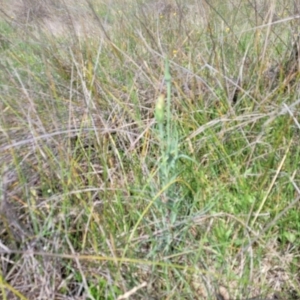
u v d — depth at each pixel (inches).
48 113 47.6
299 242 37.2
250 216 37.9
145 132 47.4
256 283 34.0
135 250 35.0
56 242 33.7
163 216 36.7
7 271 34.4
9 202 36.7
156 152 46.1
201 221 37.5
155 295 32.8
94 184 43.0
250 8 68.5
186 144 45.7
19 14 78.5
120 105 51.4
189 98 52.1
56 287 33.4
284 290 34.5
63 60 62.9
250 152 44.3
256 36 55.8
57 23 75.2
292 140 43.1
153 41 60.2
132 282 32.7
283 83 47.8
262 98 50.1
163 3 79.8
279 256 34.8
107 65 62.2
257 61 52.7
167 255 35.3
